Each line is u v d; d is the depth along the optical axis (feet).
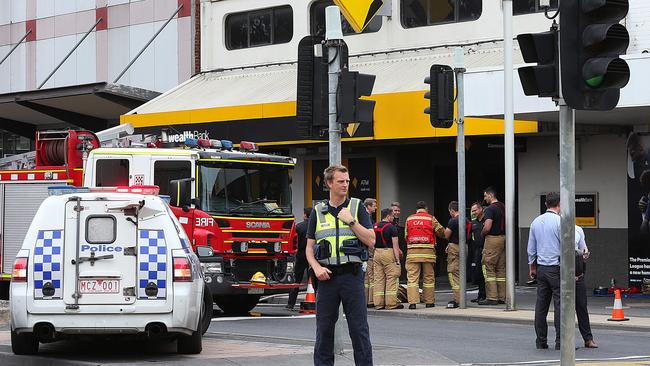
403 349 57.06
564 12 36.35
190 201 79.66
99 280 51.29
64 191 53.36
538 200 106.93
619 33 35.99
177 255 51.90
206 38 137.08
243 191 82.48
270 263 83.76
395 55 117.91
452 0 114.21
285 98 117.70
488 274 89.45
